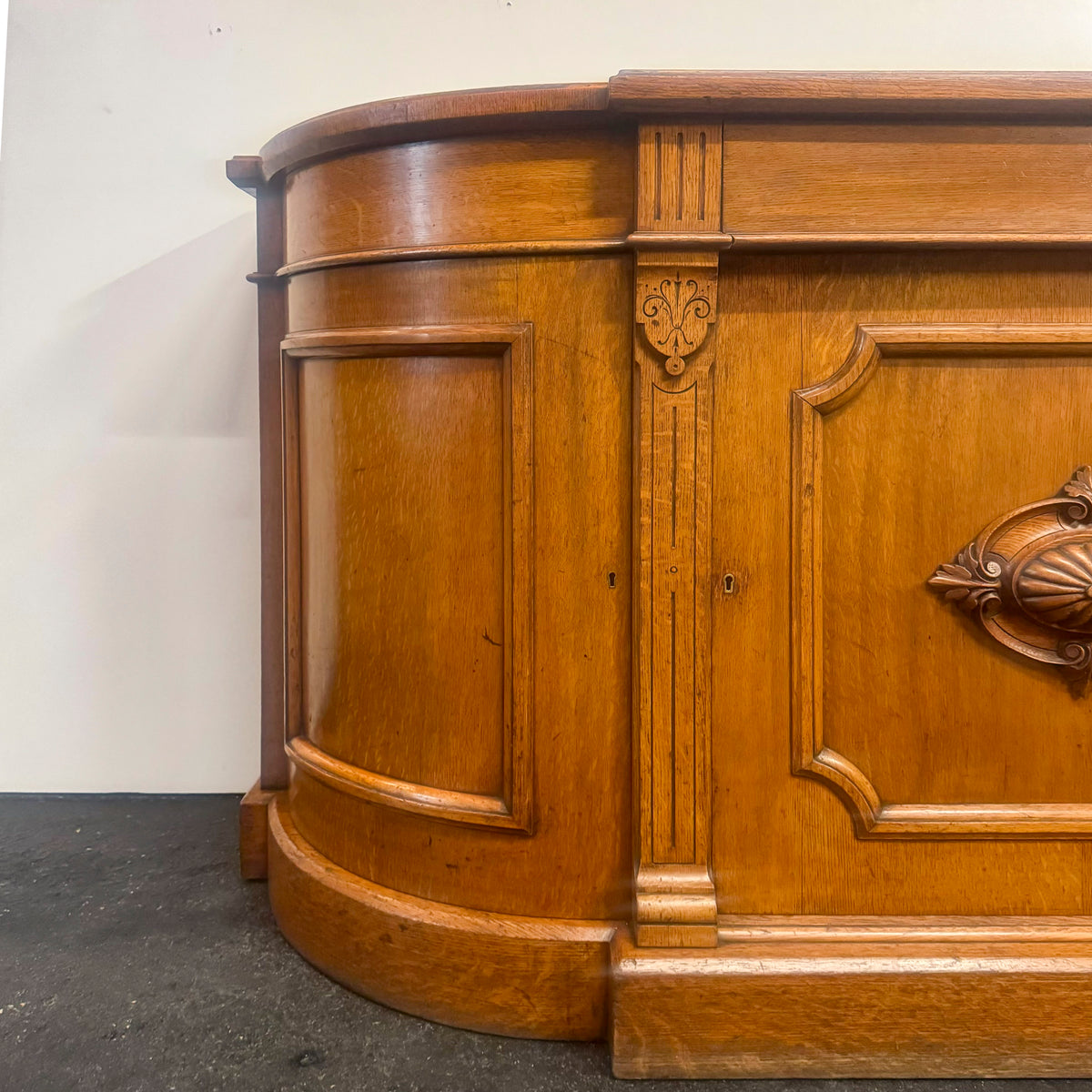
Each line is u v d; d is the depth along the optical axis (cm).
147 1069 123
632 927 127
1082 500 122
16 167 205
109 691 214
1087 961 120
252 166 166
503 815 130
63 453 209
